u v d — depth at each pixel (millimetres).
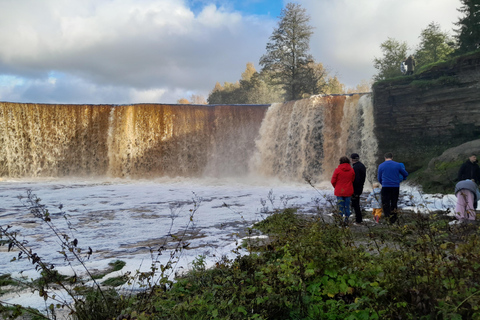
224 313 4000
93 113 33312
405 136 23484
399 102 23531
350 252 4680
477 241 4367
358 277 4148
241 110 33688
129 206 15711
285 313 3904
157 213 13727
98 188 24062
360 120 26406
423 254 4203
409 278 3748
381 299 3666
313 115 28547
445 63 22125
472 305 3152
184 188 23812
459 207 9383
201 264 5902
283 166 30875
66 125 32969
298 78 61406
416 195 16656
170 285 5047
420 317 3230
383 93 23969
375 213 9820
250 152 33219
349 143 26891
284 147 31031
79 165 33188
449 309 3127
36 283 5766
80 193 21031
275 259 5707
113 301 4469
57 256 7762
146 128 33250
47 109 32656
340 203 9258
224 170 33562
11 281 5910
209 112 33938
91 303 4203
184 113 33656
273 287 4344
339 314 3734
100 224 11609
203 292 4664
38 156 32625
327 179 27688
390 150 24000
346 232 5609
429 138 22594
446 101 21812
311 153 28625
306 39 63125
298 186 24406
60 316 4379
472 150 17359
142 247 8531
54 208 15156
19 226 11320
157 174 33250
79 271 6398
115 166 33344
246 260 5652
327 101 28125
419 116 22844
